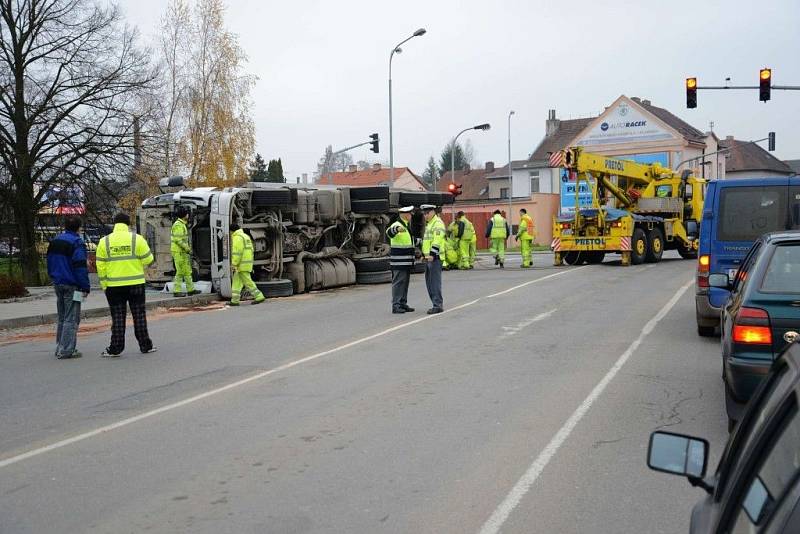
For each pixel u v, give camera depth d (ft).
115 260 35.47
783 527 5.48
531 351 34.32
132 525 15.69
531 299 54.08
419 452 20.08
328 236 70.33
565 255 91.86
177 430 22.76
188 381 29.81
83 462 19.95
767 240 22.25
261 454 20.20
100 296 62.44
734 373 20.22
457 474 18.37
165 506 16.69
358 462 19.36
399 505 16.47
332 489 17.49
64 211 96.43
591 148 210.38
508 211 190.80
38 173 91.66
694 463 8.95
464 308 50.01
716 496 7.96
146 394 27.76
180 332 43.80
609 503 16.47
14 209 93.09
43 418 24.73
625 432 21.70
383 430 22.21
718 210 35.76
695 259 99.55
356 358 33.58
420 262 80.89
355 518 15.79
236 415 24.32
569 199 188.34
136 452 20.68
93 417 24.67
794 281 20.40
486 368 30.78
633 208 92.84
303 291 65.62
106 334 44.27
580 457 19.54
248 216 62.49
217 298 60.85
